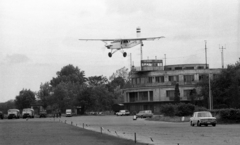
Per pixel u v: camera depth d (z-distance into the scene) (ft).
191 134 129.59
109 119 306.76
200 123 179.63
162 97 426.92
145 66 451.12
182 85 417.08
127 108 462.60
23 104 538.47
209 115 182.91
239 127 170.30
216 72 418.10
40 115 410.52
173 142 101.76
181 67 449.06
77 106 522.47
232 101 303.27
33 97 546.67
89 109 531.91
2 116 366.22
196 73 419.95
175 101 396.98
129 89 456.04
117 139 110.32
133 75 459.32
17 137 120.78
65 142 101.76
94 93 520.42
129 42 224.74
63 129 163.22
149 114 339.57
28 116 374.84
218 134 127.95
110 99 549.95
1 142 103.71
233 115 212.64
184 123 223.51
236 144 95.04
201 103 378.53
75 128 171.01
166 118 269.44
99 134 131.64
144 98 444.14
